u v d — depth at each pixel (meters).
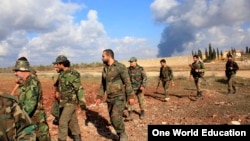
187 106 12.82
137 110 11.80
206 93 16.80
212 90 18.41
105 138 8.10
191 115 10.85
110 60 7.43
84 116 10.21
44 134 5.51
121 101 7.34
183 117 10.49
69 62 7.12
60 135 6.96
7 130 2.65
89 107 11.52
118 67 7.34
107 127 9.13
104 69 7.52
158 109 12.23
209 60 120.81
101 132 8.63
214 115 10.40
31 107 5.21
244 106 12.56
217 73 38.06
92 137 8.16
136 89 10.39
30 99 5.22
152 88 19.19
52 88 15.75
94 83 19.50
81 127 9.04
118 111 7.29
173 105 13.11
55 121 9.06
